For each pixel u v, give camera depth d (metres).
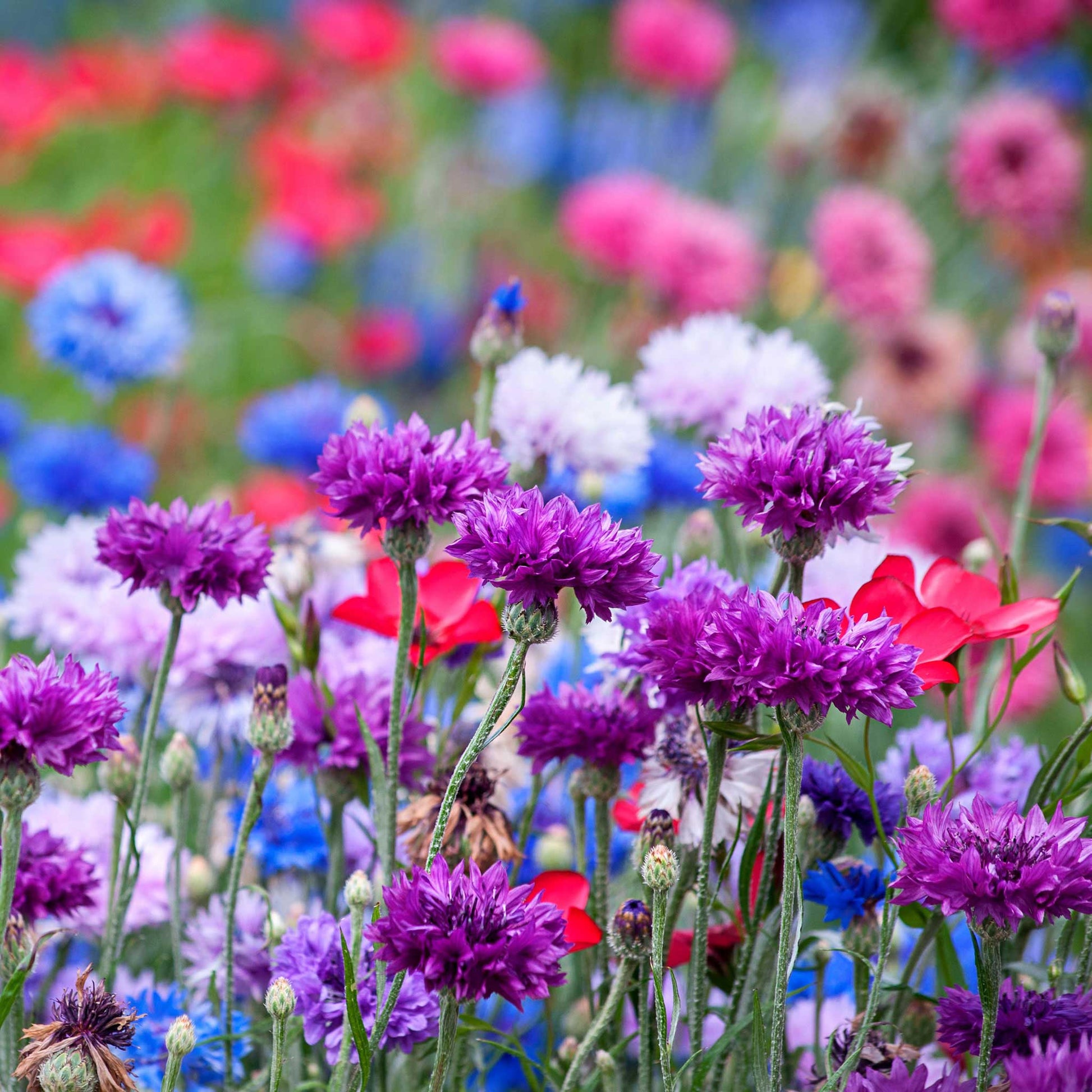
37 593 1.69
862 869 1.58
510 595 1.51
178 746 1.60
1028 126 2.77
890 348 2.93
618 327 2.98
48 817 1.65
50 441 2.28
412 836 1.58
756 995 1.52
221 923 1.63
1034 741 2.35
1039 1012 1.53
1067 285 3.18
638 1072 1.59
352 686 1.61
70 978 1.62
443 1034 1.51
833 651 1.50
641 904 1.53
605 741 1.57
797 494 1.53
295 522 1.71
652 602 1.58
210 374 3.54
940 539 2.61
